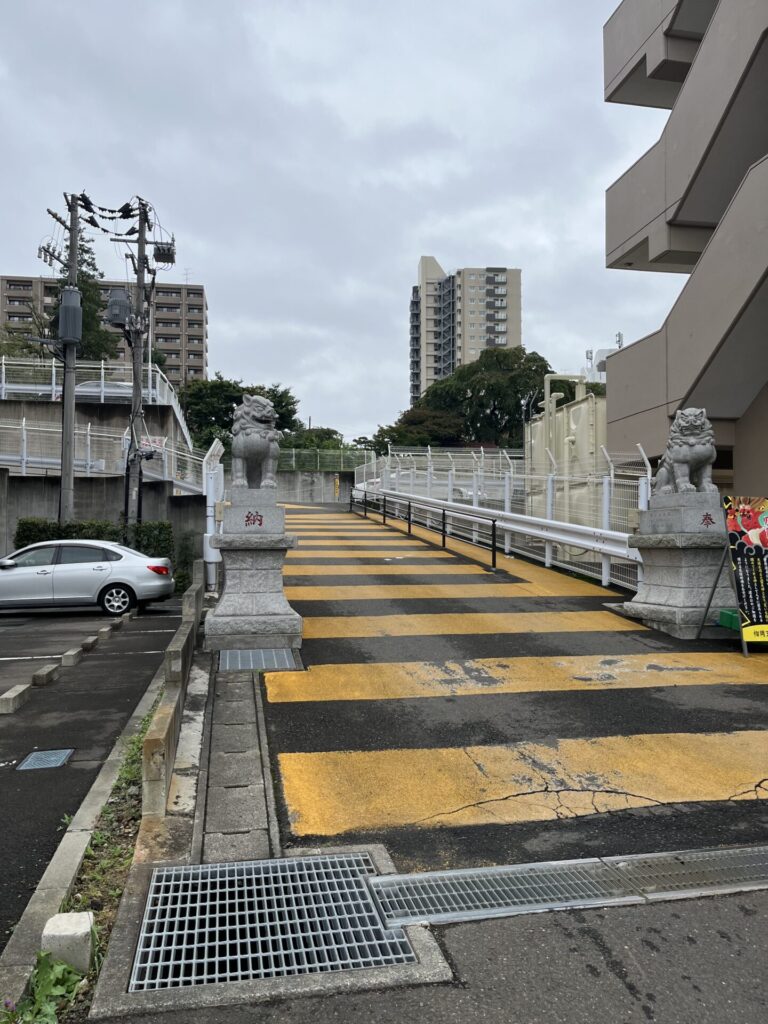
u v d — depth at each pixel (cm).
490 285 11156
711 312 1247
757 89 1222
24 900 361
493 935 338
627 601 1123
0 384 2958
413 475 2295
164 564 1382
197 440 4834
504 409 6138
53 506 1959
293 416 5516
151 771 443
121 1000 289
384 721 631
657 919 351
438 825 452
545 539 1461
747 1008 289
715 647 892
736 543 881
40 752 576
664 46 1549
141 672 841
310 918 350
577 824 455
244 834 429
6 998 281
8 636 1116
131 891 366
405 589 1235
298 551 1647
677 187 1434
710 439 994
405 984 304
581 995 297
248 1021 281
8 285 8488
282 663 791
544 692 715
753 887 381
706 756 562
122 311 1992
